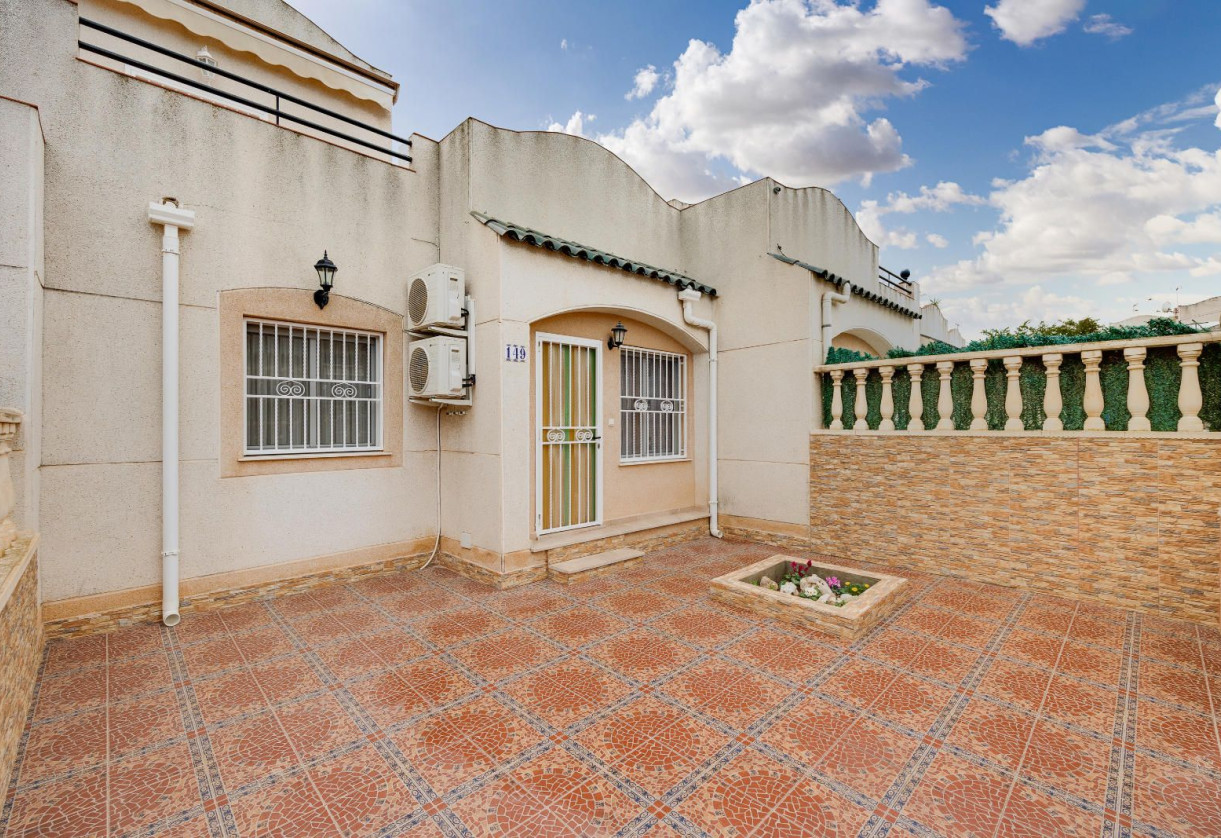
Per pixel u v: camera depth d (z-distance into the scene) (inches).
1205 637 175.2
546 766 110.0
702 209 356.8
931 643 171.9
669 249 363.9
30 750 115.3
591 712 131.5
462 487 253.3
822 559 279.7
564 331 274.1
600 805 98.1
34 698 137.6
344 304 237.8
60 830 92.2
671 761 111.5
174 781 105.7
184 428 197.0
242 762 111.9
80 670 153.3
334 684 146.2
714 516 333.7
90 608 178.7
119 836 90.9
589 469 287.9
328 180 234.2
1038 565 222.2
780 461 306.7
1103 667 154.3
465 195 252.2
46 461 170.6
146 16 308.5
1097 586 208.7
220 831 92.1
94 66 181.0
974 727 123.6
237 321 208.8
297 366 229.0
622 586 234.5
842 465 280.7
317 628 186.1
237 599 208.4
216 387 203.9
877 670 153.3
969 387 249.0
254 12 356.2
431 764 111.0
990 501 234.4
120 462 184.2
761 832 90.9
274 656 163.9
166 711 132.0
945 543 246.8
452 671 153.9
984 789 102.0
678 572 257.0
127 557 185.8
